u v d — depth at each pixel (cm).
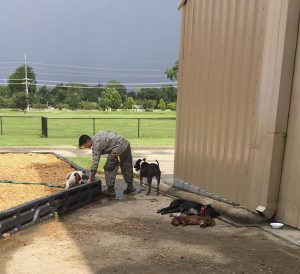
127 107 10275
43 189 757
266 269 433
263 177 598
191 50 851
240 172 657
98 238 529
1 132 2427
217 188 732
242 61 654
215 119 743
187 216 600
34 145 1766
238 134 664
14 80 12419
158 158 1458
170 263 447
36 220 578
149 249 490
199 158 805
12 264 438
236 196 668
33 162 1104
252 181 622
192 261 454
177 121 923
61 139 2102
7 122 3778
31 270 423
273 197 591
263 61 600
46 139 2095
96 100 12506
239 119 662
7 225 521
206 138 779
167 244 509
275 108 575
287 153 580
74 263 443
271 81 584
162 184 938
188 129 862
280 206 591
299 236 539
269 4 585
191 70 852
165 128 3281
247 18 638
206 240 525
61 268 429
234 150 675
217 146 734
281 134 579
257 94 615
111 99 9744
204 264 445
